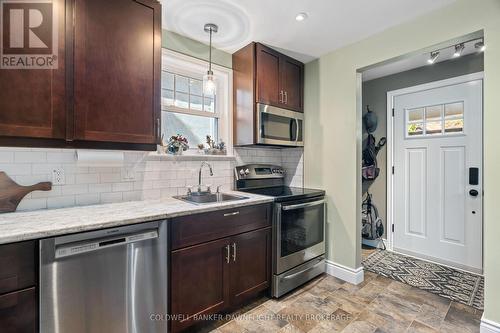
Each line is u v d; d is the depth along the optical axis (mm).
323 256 2645
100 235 1324
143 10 1702
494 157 1651
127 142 1650
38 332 1179
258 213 2090
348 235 2512
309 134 2873
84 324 1293
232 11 1927
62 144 1448
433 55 2529
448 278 2541
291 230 2293
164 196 2199
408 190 3139
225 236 1862
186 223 1651
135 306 1452
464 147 2717
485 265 1700
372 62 2305
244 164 2799
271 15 1980
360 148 2504
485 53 1676
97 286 1329
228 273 1885
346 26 2146
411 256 3107
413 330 1762
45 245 1181
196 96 2539
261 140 2445
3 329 1105
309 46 2516
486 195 1684
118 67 1600
